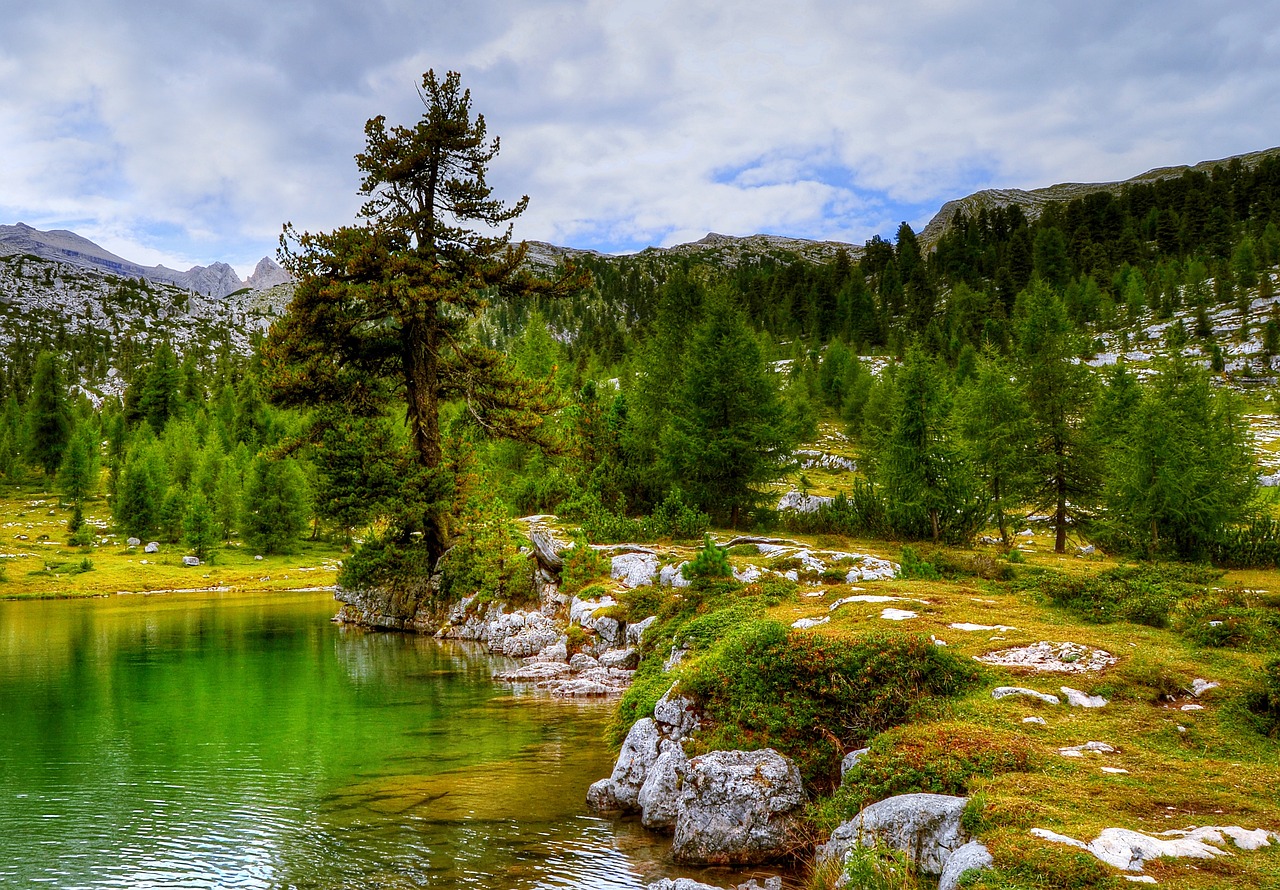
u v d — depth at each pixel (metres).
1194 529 35.59
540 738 17.09
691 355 50.69
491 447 65.81
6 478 113.19
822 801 10.52
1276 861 6.47
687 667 14.47
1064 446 46.00
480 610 34.47
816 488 79.62
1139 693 11.83
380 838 11.30
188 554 82.00
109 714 19.70
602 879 9.92
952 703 11.62
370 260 36.84
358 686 23.47
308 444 38.31
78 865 10.40
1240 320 137.25
